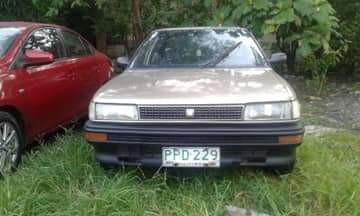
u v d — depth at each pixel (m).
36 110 4.99
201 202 3.77
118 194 3.76
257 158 3.86
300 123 3.94
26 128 4.86
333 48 9.59
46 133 5.30
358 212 3.70
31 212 3.65
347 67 10.66
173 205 3.78
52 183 4.11
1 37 5.07
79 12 11.94
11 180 4.16
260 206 3.77
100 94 4.07
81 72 6.06
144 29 9.47
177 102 3.82
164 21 8.83
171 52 5.18
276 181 4.17
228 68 4.84
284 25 6.31
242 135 3.75
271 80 4.30
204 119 3.81
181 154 3.85
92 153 4.62
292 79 10.34
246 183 4.05
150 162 3.91
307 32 6.21
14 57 4.84
